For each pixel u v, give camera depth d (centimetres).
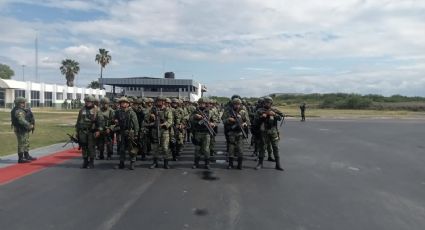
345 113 6644
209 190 877
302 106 4253
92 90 8769
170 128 1169
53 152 1455
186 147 1678
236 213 706
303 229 629
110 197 805
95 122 1132
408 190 915
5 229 613
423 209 755
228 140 1165
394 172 1147
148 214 693
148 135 1205
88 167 1143
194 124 1155
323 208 749
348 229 634
